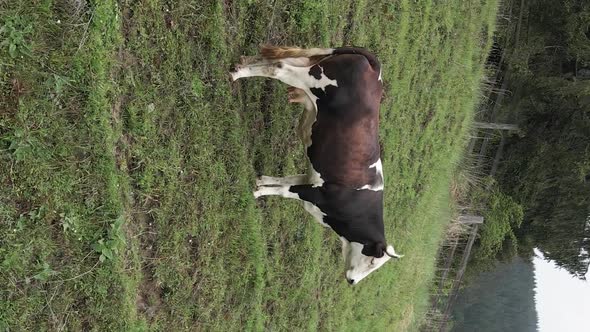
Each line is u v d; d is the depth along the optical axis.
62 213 3.95
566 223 14.78
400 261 10.39
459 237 14.44
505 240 15.98
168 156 4.74
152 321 4.79
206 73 4.99
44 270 3.84
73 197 4.02
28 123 3.70
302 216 6.89
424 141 10.07
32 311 3.83
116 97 4.26
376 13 7.86
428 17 9.30
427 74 9.55
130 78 4.32
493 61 13.88
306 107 5.32
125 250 4.43
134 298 4.51
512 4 13.39
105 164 4.16
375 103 4.92
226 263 5.60
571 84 12.55
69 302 4.04
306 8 6.15
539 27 13.45
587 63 12.92
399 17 8.34
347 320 8.76
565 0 12.74
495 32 13.14
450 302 14.99
